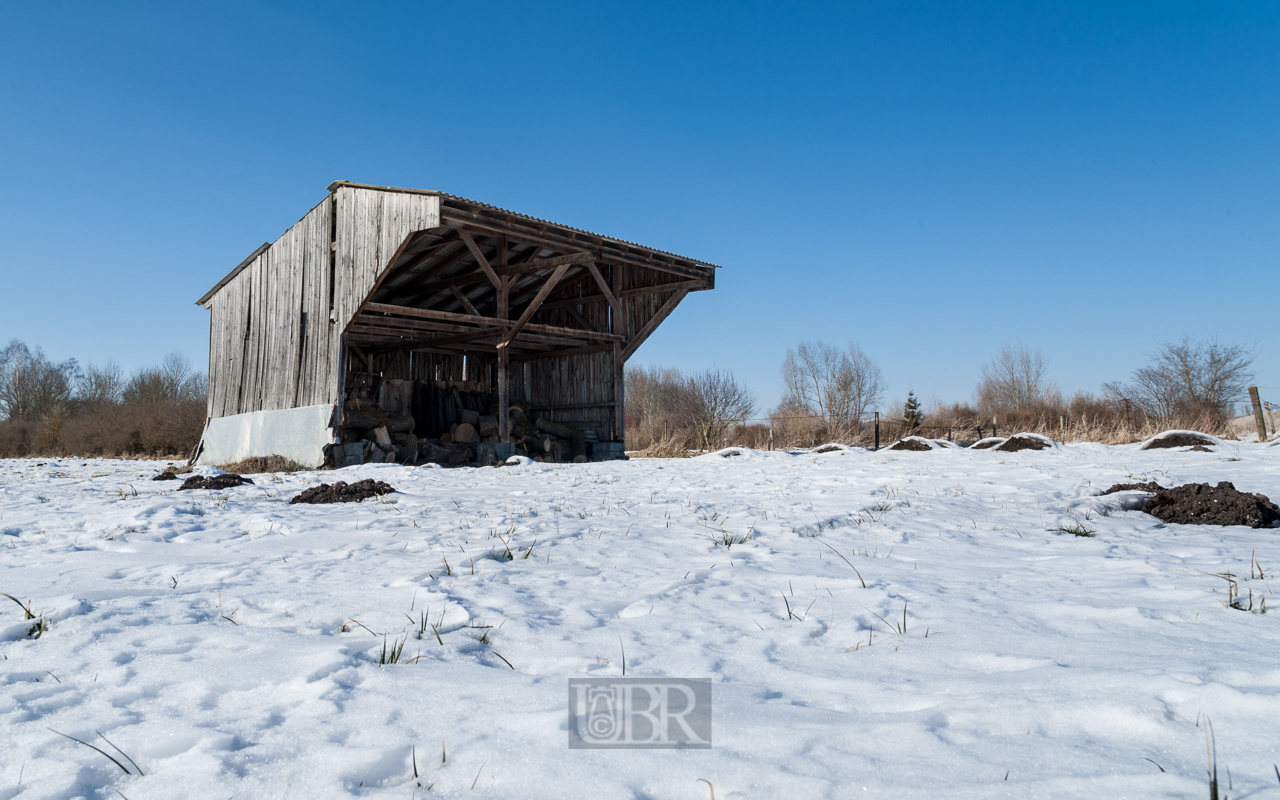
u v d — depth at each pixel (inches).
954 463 411.2
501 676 83.0
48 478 441.7
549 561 153.9
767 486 305.6
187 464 682.2
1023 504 226.8
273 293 611.2
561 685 79.4
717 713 70.1
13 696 78.3
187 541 185.2
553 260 564.7
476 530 191.9
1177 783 51.4
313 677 82.4
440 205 465.4
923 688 75.5
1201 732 60.2
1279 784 50.7
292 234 590.2
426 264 633.0
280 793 57.1
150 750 65.5
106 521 212.5
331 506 251.8
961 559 150.0
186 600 122.1
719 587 128.0
